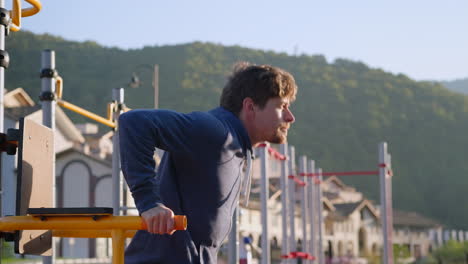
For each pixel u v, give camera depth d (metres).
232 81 2.04
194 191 1.85
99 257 27.58
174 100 120.75
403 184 112.12
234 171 1.91
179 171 1.86
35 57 118.62
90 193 29.33
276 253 35.59
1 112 2.20
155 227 1.65
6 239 1.87
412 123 128.50
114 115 4.77
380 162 10.16
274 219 35.72
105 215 1.69
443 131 127.56
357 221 52.69
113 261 1.69
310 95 131.25
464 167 117.94
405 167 117.19
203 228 1.87
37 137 2.06
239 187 1.98
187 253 1.84
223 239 1.99
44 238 2.18
